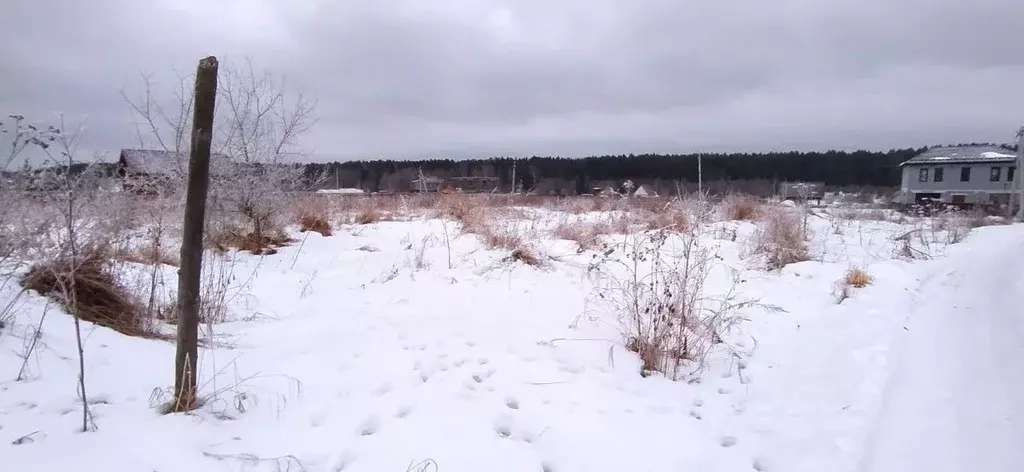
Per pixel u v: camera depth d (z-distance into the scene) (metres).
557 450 3.68
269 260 9.44
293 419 3.84
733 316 6.21
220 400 3.97
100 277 5.55
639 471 3.49
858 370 5.14
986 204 36.81
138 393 3.99
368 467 3.31
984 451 3.69
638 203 16.61
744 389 4.82
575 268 9.32
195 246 3.70
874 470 3.51
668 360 5.30
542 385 4.64
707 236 12.50
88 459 3.01
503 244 10.42
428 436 3.71
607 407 4.31
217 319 6.05
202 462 3.13
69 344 4.55
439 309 6.71
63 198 4.34
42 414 3.45
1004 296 7.97
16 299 4.66
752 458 3.70
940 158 49.06
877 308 7.23
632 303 6.38
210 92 3.59
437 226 13.27
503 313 6.60
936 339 5.98
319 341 5.51
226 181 9.59
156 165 8.27
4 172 4.59
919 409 4.32
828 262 10.07
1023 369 5.06
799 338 6.12
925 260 11.23
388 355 5.14
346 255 9.91
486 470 3.37
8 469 2.85
